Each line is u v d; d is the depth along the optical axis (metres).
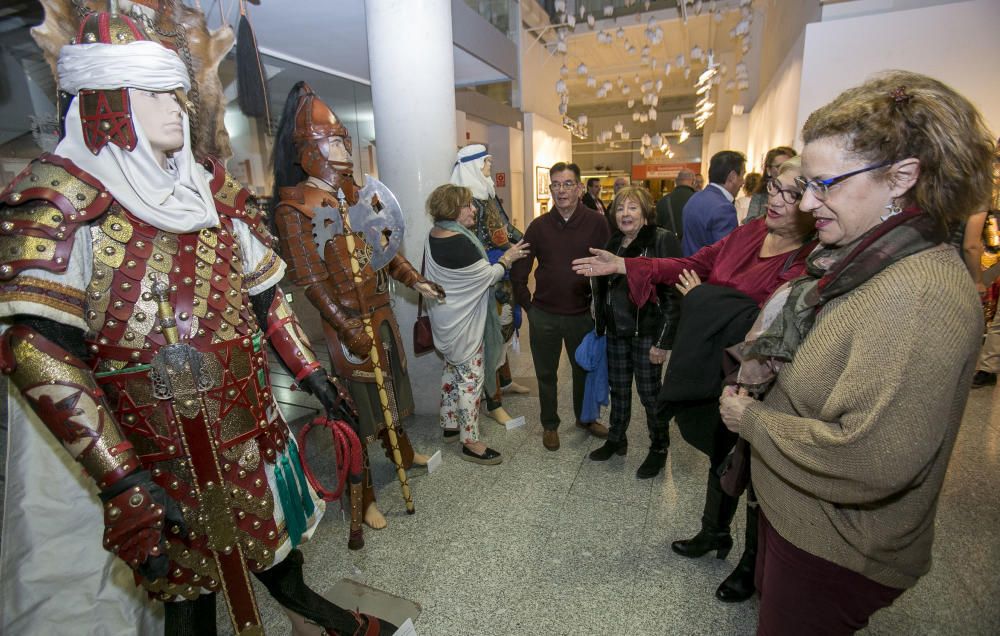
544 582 1.85
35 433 1.18
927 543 0.87
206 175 1.13
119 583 1.36
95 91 0.89
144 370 0.93
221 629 1.71
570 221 2.54
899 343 0.72
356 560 1.97
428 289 2.37
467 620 1.68
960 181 0.73
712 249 2.00
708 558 1.96
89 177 0.88
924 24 3.41
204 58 1.79
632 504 2.30
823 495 0.84
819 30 3.61
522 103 8.25
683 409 1.82
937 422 0.71
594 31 8.18
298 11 3.31
